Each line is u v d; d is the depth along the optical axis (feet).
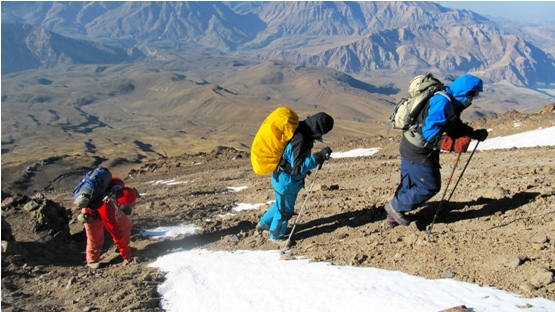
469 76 23.03
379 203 32.27
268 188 47.67
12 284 25.26
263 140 25.88
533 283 17.52
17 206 35.91
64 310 21.76
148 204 43.32
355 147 98.02
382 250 23.76
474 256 20.79
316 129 25.49
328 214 32.19
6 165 270.87
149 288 23.70
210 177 69.56
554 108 91.56
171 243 31.30
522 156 48.93
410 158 24.02
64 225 34.73
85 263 30.09
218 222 35.14
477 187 33.01
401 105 24.06
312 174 56.90
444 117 22.49
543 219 23.13
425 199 24.73
